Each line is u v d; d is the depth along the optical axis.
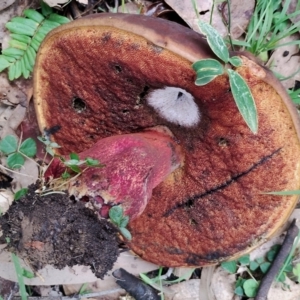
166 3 0.34
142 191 0.25
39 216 0.24
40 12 0.34
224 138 0.26
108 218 0.24
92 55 0.25
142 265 0.35
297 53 0.35
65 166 0.26
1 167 0.34
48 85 0.29
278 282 0.36
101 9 0.35
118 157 0.26
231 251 0.31
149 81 0.25
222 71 0.23
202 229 0.31
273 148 0.26
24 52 0.34
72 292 0.35
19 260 0.33
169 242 0.32
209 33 0.23
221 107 0.25
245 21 0.34
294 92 0.34
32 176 0.35
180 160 0.30
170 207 0.31
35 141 0.34
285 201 0.28
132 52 0.24
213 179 0.29
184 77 0.24
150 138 0.29
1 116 0.35
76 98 0.29
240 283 0.36
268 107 0.24
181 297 0.35
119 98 0.28
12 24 0.33
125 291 0.36
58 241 0.24
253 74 0.23
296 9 0.34
